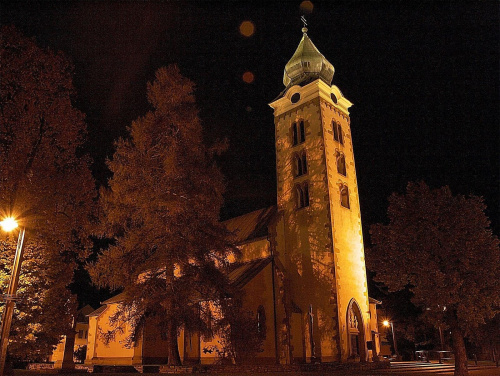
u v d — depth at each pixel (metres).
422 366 38.31
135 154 29.14
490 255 27.25
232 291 29.25
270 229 40.00
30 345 20.56
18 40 21.89
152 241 27.97
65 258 23.88
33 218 21.08
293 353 35.53
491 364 44.31
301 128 44.00
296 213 41.09
